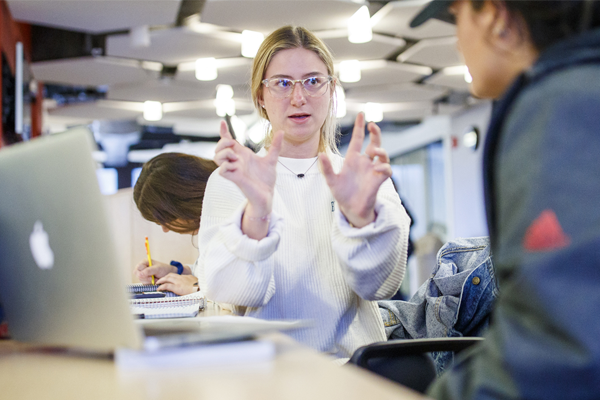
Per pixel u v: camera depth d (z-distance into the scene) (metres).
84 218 0.78
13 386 0.70
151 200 2.24
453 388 0.68
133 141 11.83
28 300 0.93
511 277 0.65
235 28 5.43
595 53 0.65
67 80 7.02
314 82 1.66
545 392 0.56
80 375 0.73
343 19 5.22
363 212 1.30
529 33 0.77
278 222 1.34
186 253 2.69
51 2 4.81
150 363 0.74
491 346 0.63
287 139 1.72
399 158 12.68
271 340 0.89
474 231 9.15
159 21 5.32
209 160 2.36
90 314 0.81
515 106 0.68
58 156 0.80
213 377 0.68
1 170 0.92
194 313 1.31
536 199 0.60
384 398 0.57
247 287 1.38
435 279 1.74
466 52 0.87
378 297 1.48
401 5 4.95
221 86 7.46
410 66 6.86
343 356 1.57
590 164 0.58
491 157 0.75
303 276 1.58
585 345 0.53
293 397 0.58
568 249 0.56
